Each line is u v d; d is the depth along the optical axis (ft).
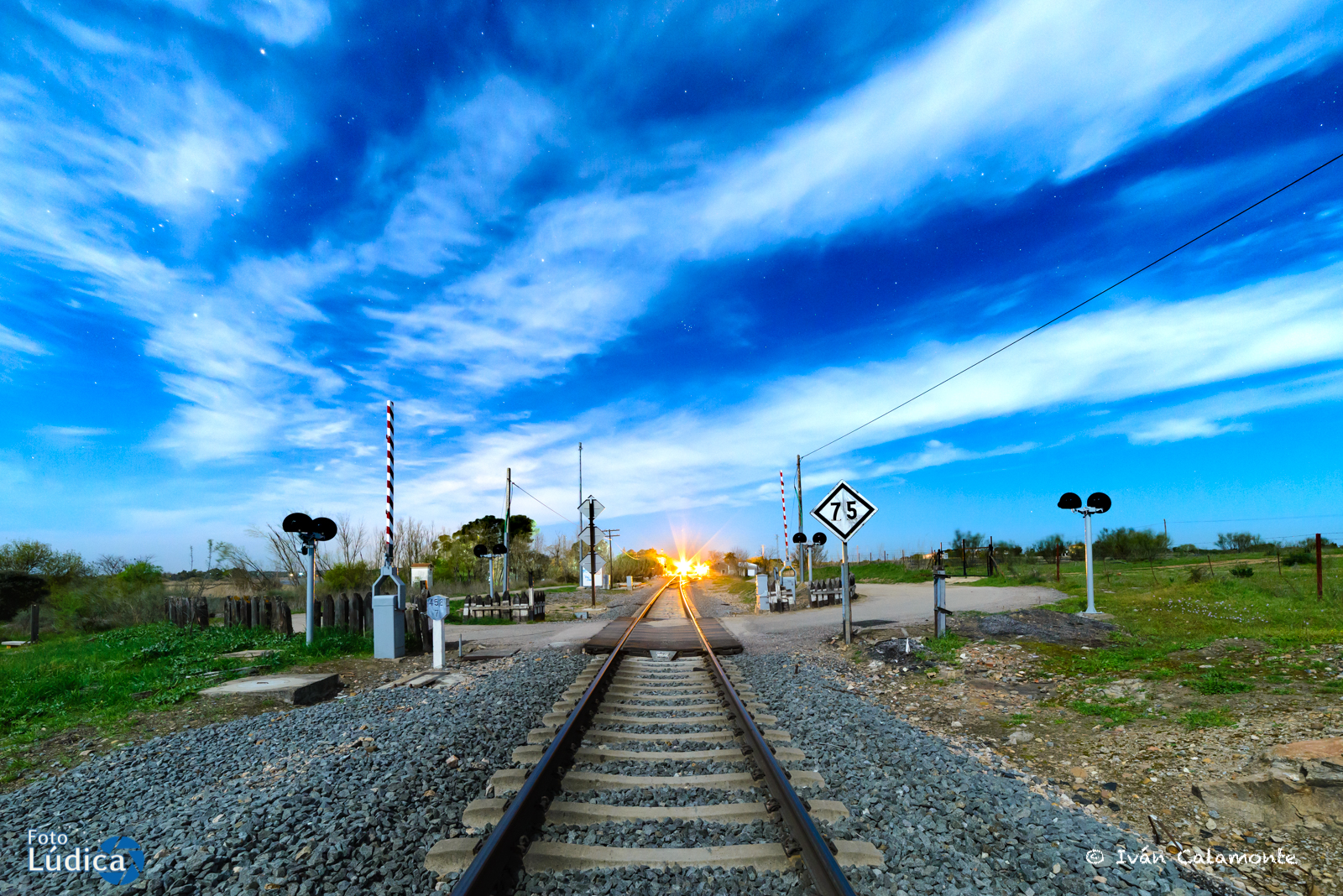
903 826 13.93
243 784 17.92
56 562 81.30
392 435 42.96
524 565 139.95
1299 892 11.69
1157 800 15.58
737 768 17.81
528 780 15.03
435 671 36.32
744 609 74.95
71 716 26.48
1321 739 16.43
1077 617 39.65
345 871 12.35
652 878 11.93
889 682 30.32
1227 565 69.87
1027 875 12.06
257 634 47.80
